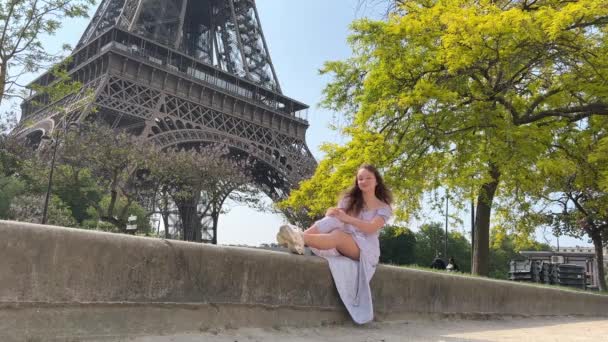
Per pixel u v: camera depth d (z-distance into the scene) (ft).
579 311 44.39
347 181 55.88
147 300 13.58
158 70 209.56
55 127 171.01
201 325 14.80
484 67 54.39
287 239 18.48
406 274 23.77
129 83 199.00
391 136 57.16
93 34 247.91
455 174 57.36
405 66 55.06
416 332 20.38
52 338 11.54
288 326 17.57
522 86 64.18
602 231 118.73
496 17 49.39
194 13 298.15
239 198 207.82
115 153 149.18
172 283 14.23
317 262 19.04
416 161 56.65
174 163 169.68
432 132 54.03
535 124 55.88
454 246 289.74
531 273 95.71
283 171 228.22
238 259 16.15
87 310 12.30
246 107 238.48
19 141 177.27
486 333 22.91
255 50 281.33
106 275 12.76
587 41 54.44
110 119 193.77
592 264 278.26
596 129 62.39
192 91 220.84
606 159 59.52
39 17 81.46
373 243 20.15
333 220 19.90
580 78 55.93
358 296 19.89
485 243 60.13
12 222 11.28
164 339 13.39
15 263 11.12
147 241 13.78
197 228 213.66
